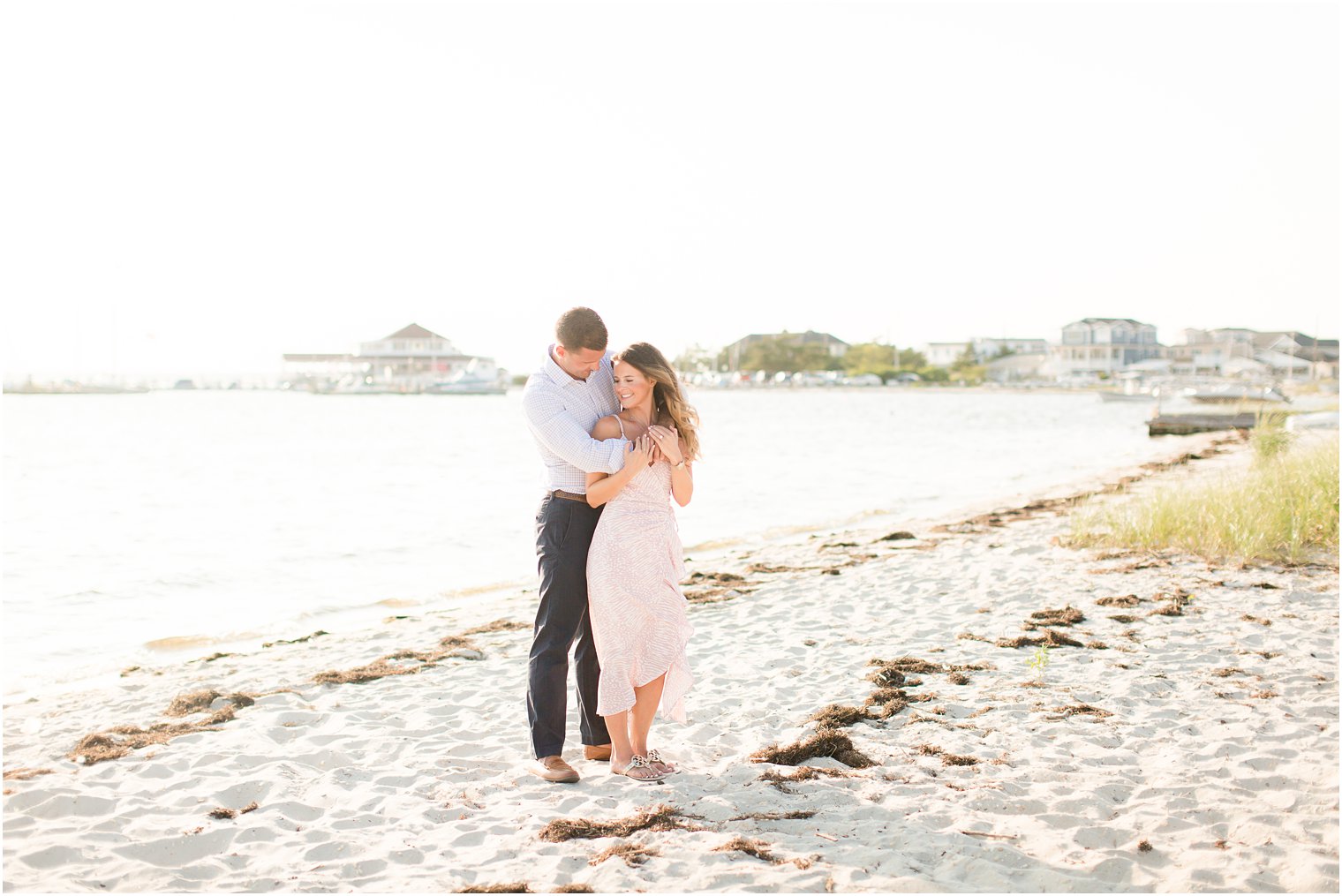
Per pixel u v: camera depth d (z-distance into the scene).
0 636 8.53
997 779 4.20
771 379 157.50
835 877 3.28
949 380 146.25
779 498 18.33
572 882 3.32
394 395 147.75
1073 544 10.47
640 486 4.29
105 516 17.17
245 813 4.03
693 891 3.21
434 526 15.46
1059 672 5.90
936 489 19.70
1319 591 7.82
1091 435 40.22
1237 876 3.28
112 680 6.98
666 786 4.22
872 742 4.74
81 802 4.10
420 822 3.89
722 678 6.06
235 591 10.59
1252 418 37.53
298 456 33.81
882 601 8.25
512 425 60.88
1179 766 4.31
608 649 4.27
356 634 8.00
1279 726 4.78
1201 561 9.24
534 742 4.39
